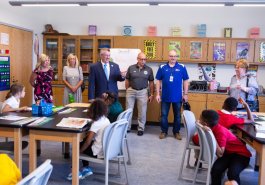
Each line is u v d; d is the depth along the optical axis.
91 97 4.72
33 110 3.32
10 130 2.80
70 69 5.35
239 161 2.79
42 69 4.66
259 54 6.34
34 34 6.79
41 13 7.06
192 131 3.42
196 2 4.93
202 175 3.61
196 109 6.41
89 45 6.89
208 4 4.95
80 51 6.88
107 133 2.79
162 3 5.01
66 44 6.95
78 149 2.78
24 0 5.68
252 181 3.52
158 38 6.57
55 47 6.96
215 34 6.72
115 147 2.99
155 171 3.72
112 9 6.96
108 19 7.00
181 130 6.15
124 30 6.82
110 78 4.75
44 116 3.24
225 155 2.92
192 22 6.76
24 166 3.68
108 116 3.67
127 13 6.93
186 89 5.46
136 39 6.61
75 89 5.30
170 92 5.30
